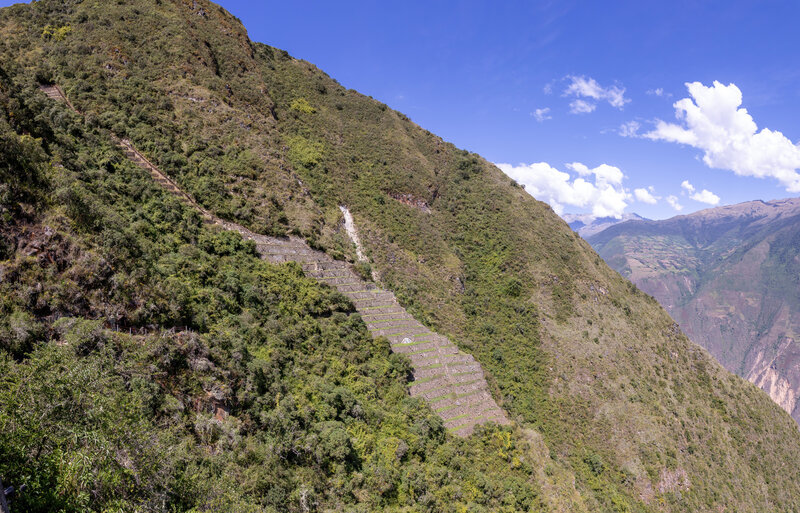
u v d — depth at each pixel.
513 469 40.12
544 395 65.69
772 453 75.94
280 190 57.41
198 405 24.22
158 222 38.34
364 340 43.38
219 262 39.34
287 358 33.72
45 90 51.91
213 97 64.62
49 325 21.20
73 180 31.56
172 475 17.42
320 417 31.05
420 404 39.31
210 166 51.94
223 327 31.34
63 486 13.22
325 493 26.38
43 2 69.00
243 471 23.02
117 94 54.62
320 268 51.94
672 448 62.88
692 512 57.72
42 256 23.00
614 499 51.19
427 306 69.62
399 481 31.42
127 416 16.92
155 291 27.08
